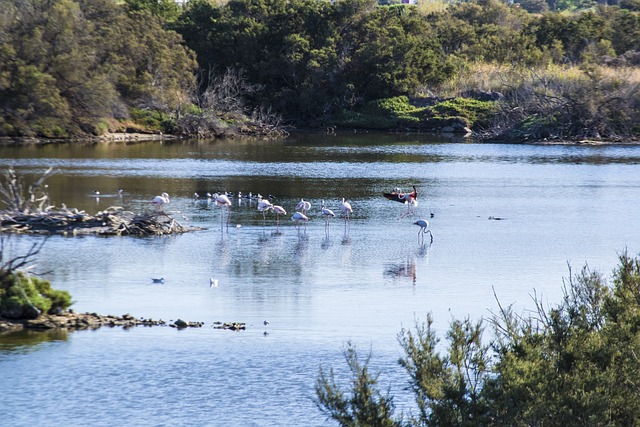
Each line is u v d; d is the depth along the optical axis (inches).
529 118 6599.4
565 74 7121.1
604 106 6501.0
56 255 2504.9
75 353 1724.9
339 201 3590.1
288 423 1438.2
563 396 1010.1
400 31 7765.8
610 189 4023.1
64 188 3742.6
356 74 7731.3
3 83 5541.3
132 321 1921.8
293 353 1750.7
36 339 1802.4
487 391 1053.2
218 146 5880.9
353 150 5713.6
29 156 4896.7
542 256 2625.5
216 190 3818.9
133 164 4692.4
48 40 5871.1
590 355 1089.4
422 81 7824.8
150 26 6727.4
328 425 1429.6
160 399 1528.1
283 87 7632.9
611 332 1129.4
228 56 7667.3
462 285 2278.5
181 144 5979.3
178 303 2075.5
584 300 1269.7
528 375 1051.3
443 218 3250.5
